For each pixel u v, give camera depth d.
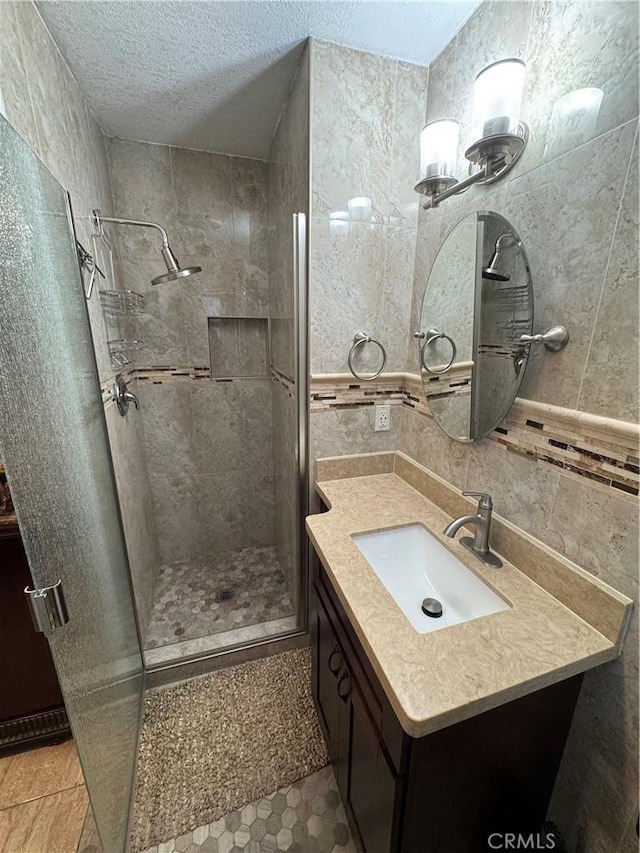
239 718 1.40
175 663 1.56
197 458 2.20
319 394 1.39
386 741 0.73
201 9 0.99
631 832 0.74
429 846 0.78
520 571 0.95
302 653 1.70
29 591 0.66
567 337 0.79
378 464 1.53
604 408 0.73
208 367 2.09
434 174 0.99
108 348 1.49
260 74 1.27
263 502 2.40
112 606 1.19
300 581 1.66
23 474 0.64
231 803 1.15
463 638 0.75
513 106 0.78
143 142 1.73
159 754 1.28
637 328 0.66
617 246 0.68
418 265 1.34
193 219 1.88
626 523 0.70
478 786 0.76
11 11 0.83
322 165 1.19
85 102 1.39
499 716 0.71
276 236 1.74
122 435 1.56
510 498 0.98
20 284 0.69
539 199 0.84
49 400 0.80
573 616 0.81
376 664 0.71
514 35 0.87
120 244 1.80
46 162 0.99
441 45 1.13
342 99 1.16
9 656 1.17
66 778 1.20
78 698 0.80
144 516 1.92
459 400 1.12
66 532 0.83
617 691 0.75
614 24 0.65
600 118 0.69
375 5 0.99
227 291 2.01
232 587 2.07
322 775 1.22
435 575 1.11
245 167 1.90
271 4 0.98
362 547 1.14
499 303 0.95
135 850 1.04
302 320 1.34
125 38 1.08
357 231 1.28
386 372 1.45
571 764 0.86
